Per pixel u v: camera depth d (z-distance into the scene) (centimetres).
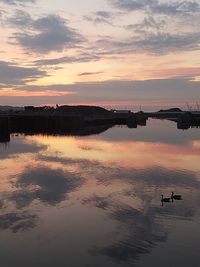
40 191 3216
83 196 3056
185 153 5791
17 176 3825
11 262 1859
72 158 5147
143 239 2141
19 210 2675
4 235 2200
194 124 16212
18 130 11256
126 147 6644
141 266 1820
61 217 2525
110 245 2059
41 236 2186
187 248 2017
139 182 3581
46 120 12250
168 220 2450
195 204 2814
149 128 13738
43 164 4581
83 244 2075
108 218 2500
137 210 2669
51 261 1873
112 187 3369
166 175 3922
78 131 11381
